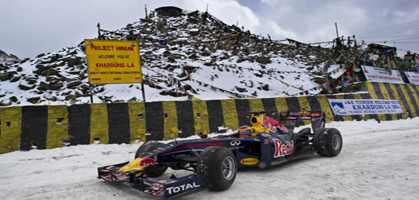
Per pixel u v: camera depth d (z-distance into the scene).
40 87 13.36
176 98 12.60
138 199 3.30
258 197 3.33
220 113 9.32
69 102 11.38
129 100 11.80
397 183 3.79
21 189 3.84
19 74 15.40
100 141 7.35
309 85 18.84
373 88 14.15
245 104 9.99
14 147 6.42
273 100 10.71
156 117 8.23
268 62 22.83
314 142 5.79
